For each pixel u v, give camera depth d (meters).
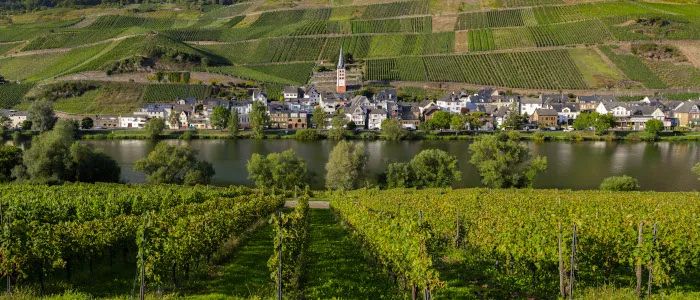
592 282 36.25
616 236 36.34
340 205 65.38
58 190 77.69
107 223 43.22
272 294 33.28
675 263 34.41
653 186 102.94
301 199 61.94
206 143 173.38
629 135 171.88
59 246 35.94
